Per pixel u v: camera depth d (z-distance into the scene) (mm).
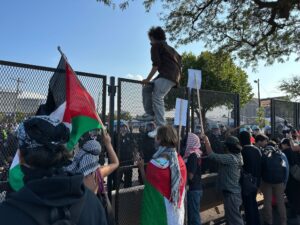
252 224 6418
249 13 15180
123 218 5059
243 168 6629
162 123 5465
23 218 1457
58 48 3398
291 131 9047
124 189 5094
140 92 5262
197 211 5613
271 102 9617
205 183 7055
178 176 4344
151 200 4340
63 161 1721
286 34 15531
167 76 5348
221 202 7594
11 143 3555
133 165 5129
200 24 15891
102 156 4582
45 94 3846
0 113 3525
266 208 7004
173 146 4496
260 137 7445
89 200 1739
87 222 1656
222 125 7379
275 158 6883
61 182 1545
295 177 7531
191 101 6445
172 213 4297
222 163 6000
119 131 4902
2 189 3402
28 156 1635
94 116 3422
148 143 5414
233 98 7789
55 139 1691
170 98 5887
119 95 4926
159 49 5359
